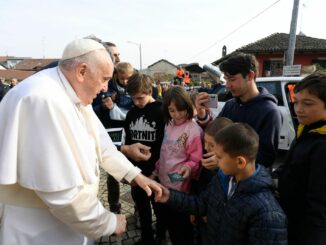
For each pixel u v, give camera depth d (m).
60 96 1.23
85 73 1.28
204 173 1.95
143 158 2.03
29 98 1.15
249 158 1.31
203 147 2.02
